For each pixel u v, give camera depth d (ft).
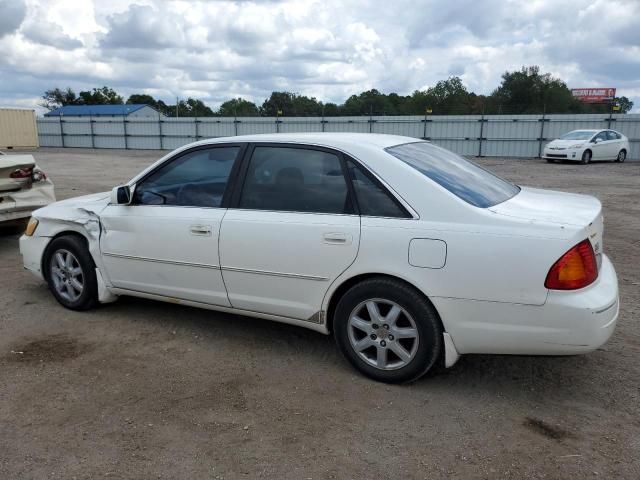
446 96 198.18
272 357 13.26
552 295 10.11
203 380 12.09
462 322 10.82
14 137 119.24
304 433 10.04
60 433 10.04
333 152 12.26
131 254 14.71
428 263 10.87
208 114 199.21
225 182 13.48
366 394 11.48
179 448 9.59
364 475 8.87
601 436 9.93
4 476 8.85
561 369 12.52
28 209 22.93
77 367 12.68
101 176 60.59
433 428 10.21
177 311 16.34
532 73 210.38
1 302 16.99
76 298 16.10
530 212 11.06
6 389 11.64
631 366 12.60
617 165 75.05
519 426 10.27
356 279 11.89
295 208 12.44
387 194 11.48
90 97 317.42
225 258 13.14
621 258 22.57
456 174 12.42
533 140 96.12
